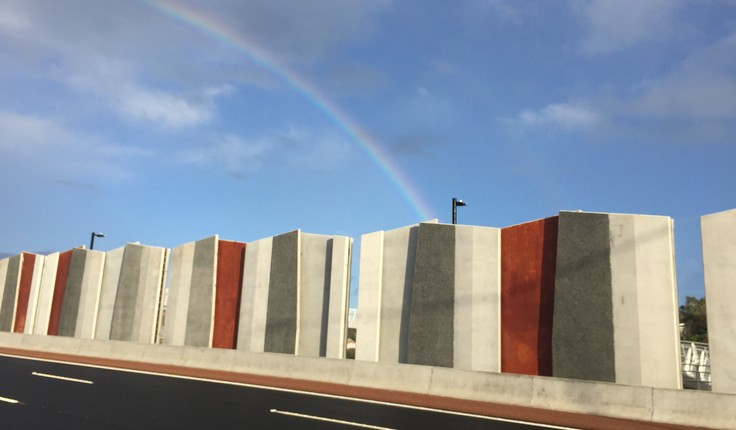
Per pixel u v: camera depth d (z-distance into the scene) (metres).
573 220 18.41
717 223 15.98
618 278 17.48
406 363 20.70
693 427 14.30
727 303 15.45
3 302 38.25
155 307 29.81
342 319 22.97
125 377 21.55
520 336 19.17
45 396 16.53
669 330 16.61
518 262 19.66
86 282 33.19
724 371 15.20
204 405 15.63
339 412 15.05
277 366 23.23
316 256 24.58
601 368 17.25
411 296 21.41
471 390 18.31
